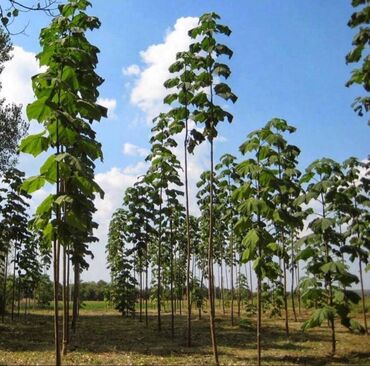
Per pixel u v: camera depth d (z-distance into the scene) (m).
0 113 22.08
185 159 14.66
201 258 31.91
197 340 17.66
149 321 28.62
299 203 11.89
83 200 8.11
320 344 16.33
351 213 12.23
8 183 22.86
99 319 30.31
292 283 26.59
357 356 13.23
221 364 11.98
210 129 12.10
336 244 11.89
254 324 24.55
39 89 8.40
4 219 22.75
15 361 12.02
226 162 17.27
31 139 8.16
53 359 12.45
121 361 12.30
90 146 8.47
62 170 7.81
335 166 12.19
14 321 26.39
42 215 8.24
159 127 17.64
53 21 10.76
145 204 21.38
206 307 41.72
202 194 19.39
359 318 26.45
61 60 9.05
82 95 9.79
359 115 9.19
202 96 12.01
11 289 34.56
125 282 32.25
